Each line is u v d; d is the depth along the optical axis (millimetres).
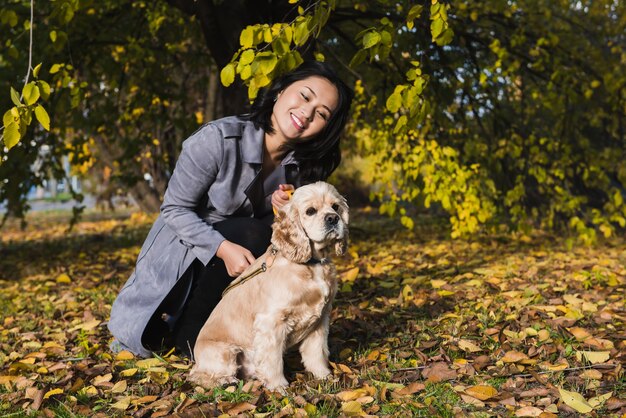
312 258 3078
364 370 3318
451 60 7934
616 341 3684
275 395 2918
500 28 8461
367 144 7551
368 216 14102
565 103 8016
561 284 5340
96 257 8703
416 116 3352
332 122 3506
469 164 7750
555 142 7480
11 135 2770
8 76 6672
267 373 3002
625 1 7926
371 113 7434
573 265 6316
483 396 2861
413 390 2959
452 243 8609
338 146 3734
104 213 18359
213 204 3605
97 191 19109
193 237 3430
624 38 9445
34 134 7668
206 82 9641
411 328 4109
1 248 10391
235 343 3172
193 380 3152
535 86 7863
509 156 8484
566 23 9062
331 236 2982
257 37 3051
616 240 8688
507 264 6566
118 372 3424
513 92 8719
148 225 13273
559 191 7273
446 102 7695
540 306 4496
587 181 8008
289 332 3076
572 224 7078
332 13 6953
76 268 7648
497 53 6926
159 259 3625
